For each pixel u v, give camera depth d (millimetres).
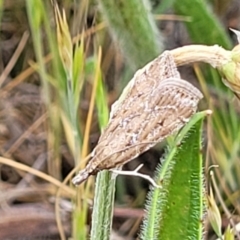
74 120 121
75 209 123
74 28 143
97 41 155
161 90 75
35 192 160
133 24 119
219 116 153
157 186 78
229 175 148
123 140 75
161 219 81
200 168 80
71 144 151
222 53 77
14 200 160
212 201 97
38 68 157
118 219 159
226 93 151
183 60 77
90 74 163
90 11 150
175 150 79
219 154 153
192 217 81
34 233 151
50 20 154
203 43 140
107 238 82
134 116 75
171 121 74
